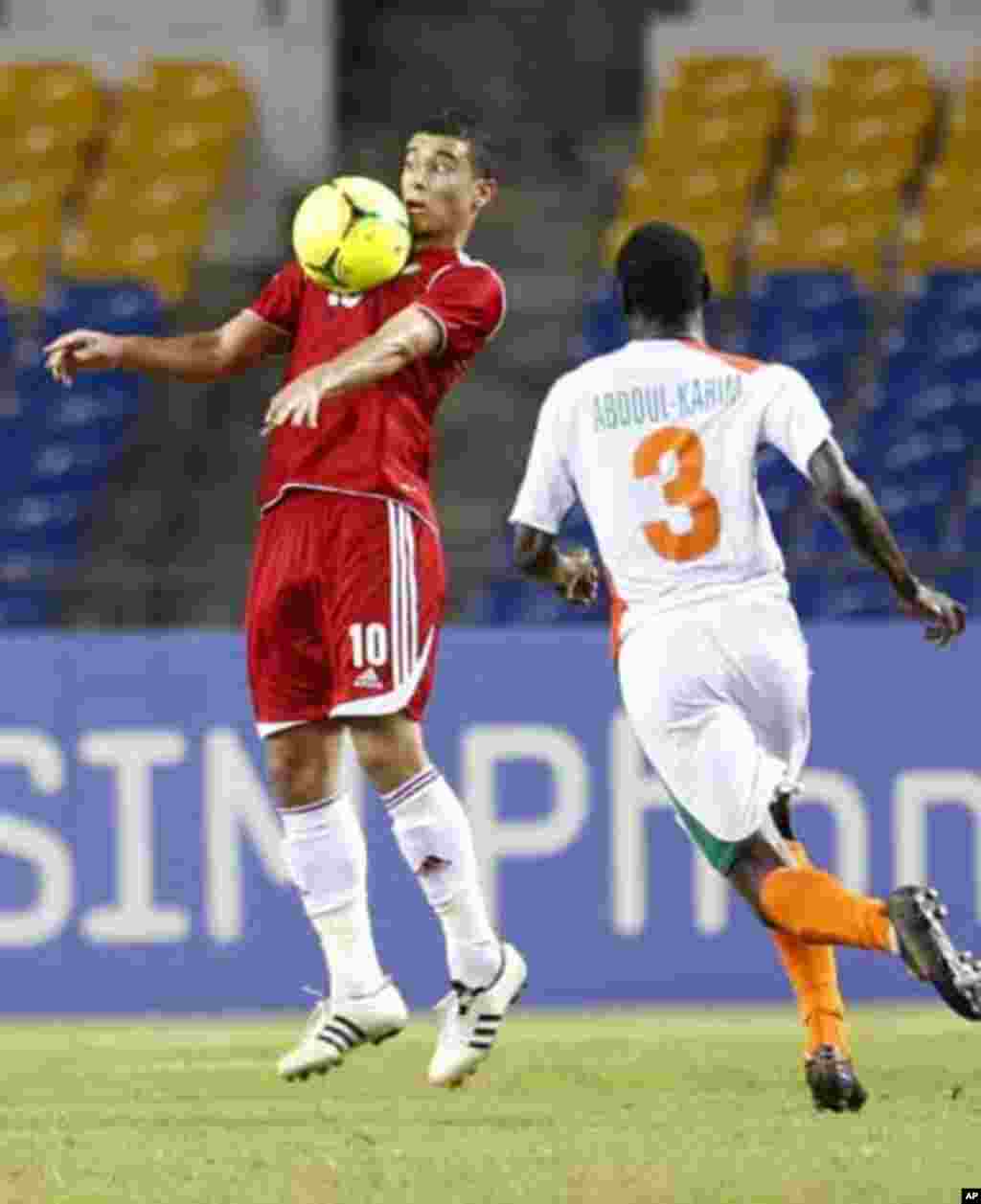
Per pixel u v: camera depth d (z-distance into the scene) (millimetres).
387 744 26984
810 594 55438
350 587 26609
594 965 44281
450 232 27406
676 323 25250
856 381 66938
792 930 23938
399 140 79562
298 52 77062
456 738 44312
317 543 26672
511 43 83125
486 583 59469
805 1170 21500
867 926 23359
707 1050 33656
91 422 66875
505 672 44344
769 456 62125
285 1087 29703
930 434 63969
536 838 44281
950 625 24766
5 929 44156
